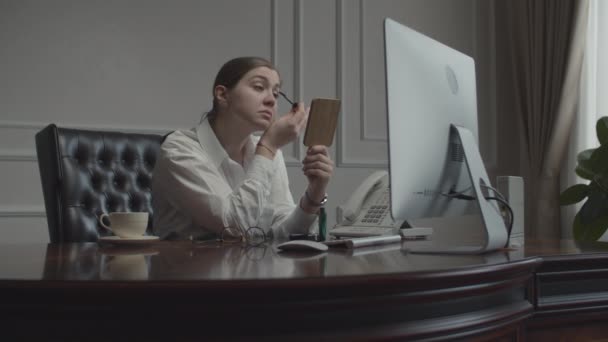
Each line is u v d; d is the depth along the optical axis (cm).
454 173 129
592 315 109
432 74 125
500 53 392
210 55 330
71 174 191
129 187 207
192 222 169
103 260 95
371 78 362
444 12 382
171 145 170
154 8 322
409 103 117
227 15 335
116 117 313
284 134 164
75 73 308
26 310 65
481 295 84
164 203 173
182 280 65
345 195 352
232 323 66
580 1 333
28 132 298
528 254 110
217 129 181
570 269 108
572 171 341
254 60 178
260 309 66
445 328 76
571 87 338
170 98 322
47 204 190
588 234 229
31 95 301
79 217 190
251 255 105
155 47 321
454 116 130
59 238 185
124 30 317
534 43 363
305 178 342
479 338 82
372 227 174
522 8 374
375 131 362
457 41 384
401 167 115
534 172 357
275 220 180
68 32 308
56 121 304
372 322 71
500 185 140
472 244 131
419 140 119
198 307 65
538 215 349
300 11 347
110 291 64
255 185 158
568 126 342
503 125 391
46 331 65
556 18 349
